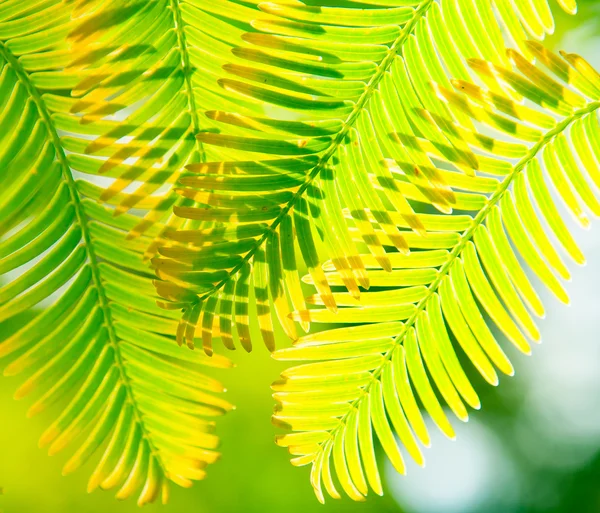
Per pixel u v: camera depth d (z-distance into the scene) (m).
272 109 0.43
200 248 0.40
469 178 0.40
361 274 0.40
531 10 0.40
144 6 0.39
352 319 0.41
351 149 0.40
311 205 0.40
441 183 0.40
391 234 0.40
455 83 0.39
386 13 0.39
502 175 0.40
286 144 0.39
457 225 0.41
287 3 0.39
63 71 0.39
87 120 0.39
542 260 0.41
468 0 0.40
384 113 0.40
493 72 0.39
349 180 0.40
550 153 0.40
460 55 0.40
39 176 0.40
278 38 0.39
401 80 0.40
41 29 0.39
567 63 0.39
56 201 0.40
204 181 0.39
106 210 0.40
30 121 0.40
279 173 0.40
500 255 0.41
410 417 0.41
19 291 0.40
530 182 0.40
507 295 0.41
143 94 0.39
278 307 0.40
